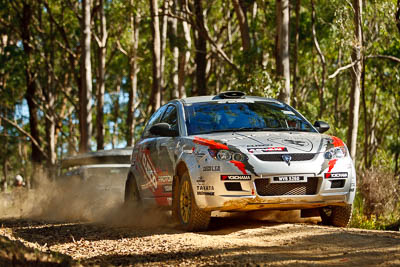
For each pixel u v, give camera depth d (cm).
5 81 6850
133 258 1123
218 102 1655
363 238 1198
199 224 1428
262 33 5759
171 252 1141
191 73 6481
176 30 5419
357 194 2370
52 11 7156
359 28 3127
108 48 7669
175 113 1652
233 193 1334
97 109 6103
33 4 6706
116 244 1340
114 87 8825
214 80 7088
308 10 5691
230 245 1174
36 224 2072
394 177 2427
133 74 6825
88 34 5256
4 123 8106
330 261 984
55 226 1886
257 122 1564
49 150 6856
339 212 1477
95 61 6931
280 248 1128
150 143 1759
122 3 6300
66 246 1392
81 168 2550
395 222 2152
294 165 1341
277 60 3288
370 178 2353
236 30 7212
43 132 8388
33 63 6612
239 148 1355
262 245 1172
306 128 1586
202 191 1365
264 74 3209
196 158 1398
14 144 9269
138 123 8988
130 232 1548
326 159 1379
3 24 6700
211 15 6956
